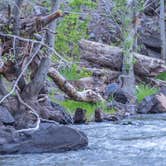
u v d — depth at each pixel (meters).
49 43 14.23
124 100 20.98
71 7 18.39
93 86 22.00
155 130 13.98
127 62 22.53
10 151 10.34
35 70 14.62
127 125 15.30
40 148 10.50
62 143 10.70
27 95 14.66
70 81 21.28
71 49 19.11
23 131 11.08
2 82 14.44
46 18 13.48
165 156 10.05
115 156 10.11
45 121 14.72
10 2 13.96
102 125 15.41
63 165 9.28
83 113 16.38
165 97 20.77
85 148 10.97
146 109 20.09
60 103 18.33
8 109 13.96
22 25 13.71
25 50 13.88
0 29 13.72
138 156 10.09
